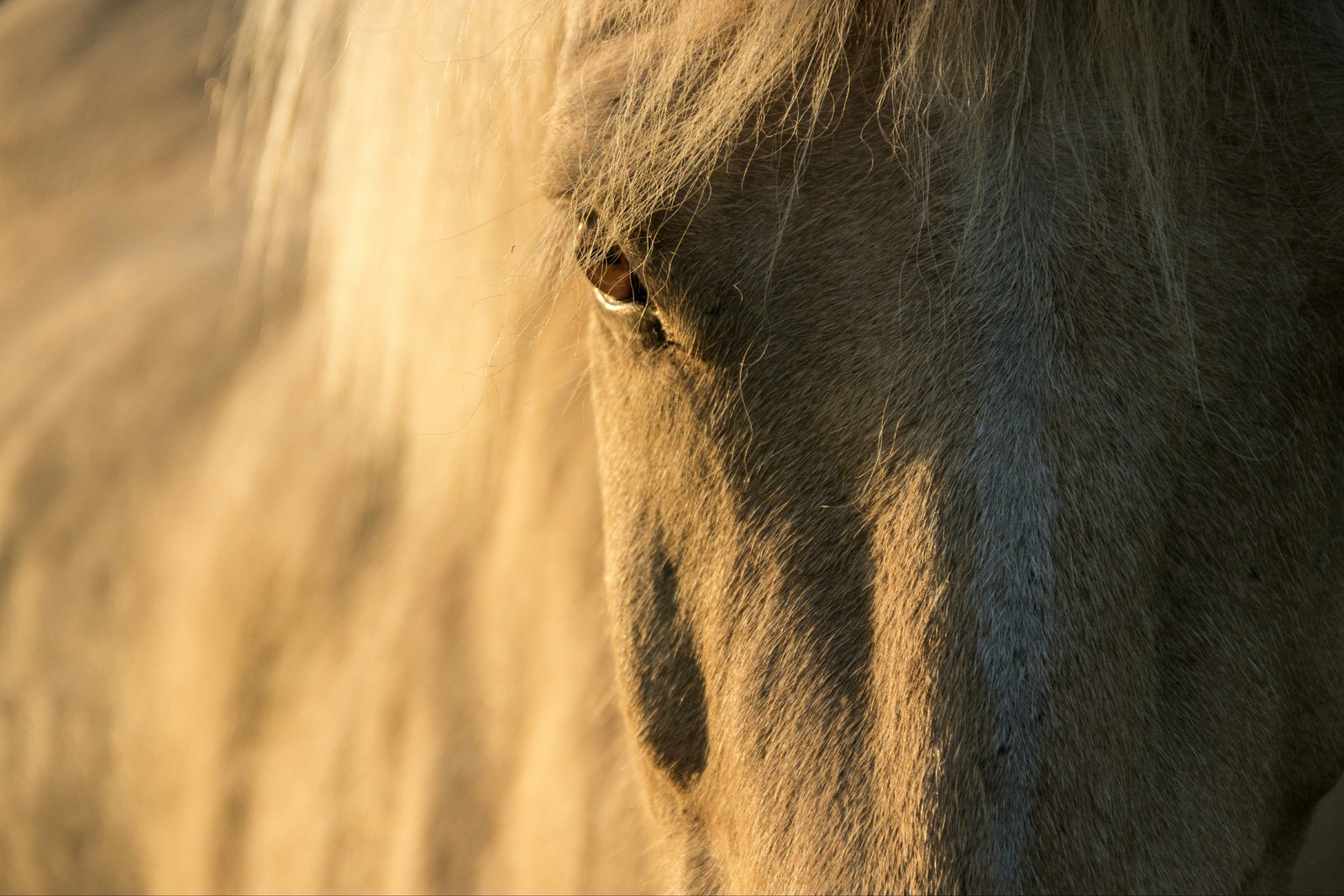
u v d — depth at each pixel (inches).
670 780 103.7
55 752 113.7
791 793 100.7
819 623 100.7
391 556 110.4
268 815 110.7
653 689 103.2
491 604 109.3
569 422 108.8
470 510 109.7
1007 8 100.1
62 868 114.0
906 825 99.6
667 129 101.0
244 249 119.8
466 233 107.4
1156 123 99.7
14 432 121.2
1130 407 99.8
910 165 100.1
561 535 108.6
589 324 104.1
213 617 111.7
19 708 114.5
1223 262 100.2
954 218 100.0
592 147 101.3
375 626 110.2
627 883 107.3
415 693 109.5
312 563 111.0
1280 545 100.8
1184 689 100.3
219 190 125.6
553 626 108.5
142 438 113.8
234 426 112.8
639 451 102.9
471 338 108.3
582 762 107.9
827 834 100.2
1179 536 100.3
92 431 115.6
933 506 99.7
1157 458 100.0
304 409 111.9
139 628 112.8
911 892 99.5
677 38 101.0
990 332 99.8
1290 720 101.5
